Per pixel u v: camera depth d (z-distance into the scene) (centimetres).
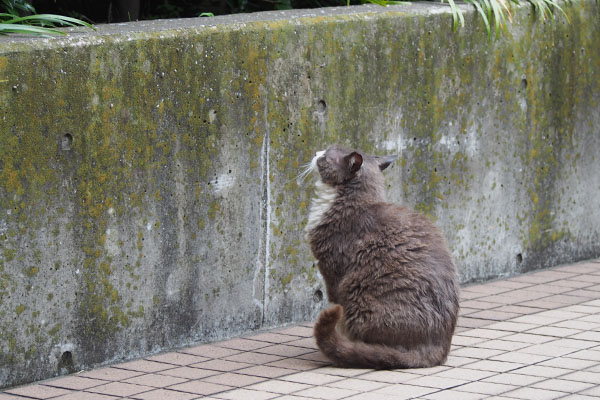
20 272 655
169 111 729
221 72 757
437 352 689
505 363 696
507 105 964
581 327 795
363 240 692
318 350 746
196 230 757
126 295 719
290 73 802
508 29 955
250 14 848
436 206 919
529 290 930
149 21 791
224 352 744
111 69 691
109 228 703
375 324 680
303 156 820
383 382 652
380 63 863
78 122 676
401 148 888
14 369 659
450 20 909
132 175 712
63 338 686
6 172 641
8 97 636
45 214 665
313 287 845
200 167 753
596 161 1055
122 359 721
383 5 934
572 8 1007
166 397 630
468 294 916
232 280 785
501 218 976
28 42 650
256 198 792
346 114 845
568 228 1041
